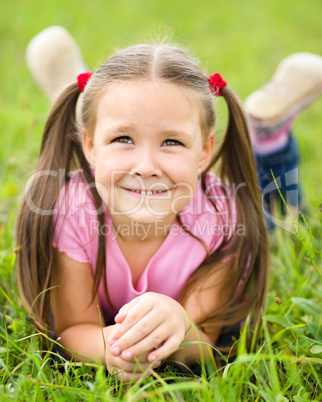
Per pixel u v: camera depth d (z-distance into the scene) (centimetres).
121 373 155
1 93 477
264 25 698
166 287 191
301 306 190
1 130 388
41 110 416
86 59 558
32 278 188
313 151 365
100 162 168
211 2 782
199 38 664
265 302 200
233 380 151
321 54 591
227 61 577
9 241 234
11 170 328
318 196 296
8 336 179
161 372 168
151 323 154
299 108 287
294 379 159
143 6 758
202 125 178
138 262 190
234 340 183
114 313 203
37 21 673
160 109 161
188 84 169
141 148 163
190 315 187
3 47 597
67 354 181
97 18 697
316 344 174
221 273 192
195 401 152
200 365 174
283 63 298
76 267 187
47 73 310
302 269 236
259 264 199
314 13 738
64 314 192
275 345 183
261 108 275
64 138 197
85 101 178
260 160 277
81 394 151
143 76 164
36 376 160
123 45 211
